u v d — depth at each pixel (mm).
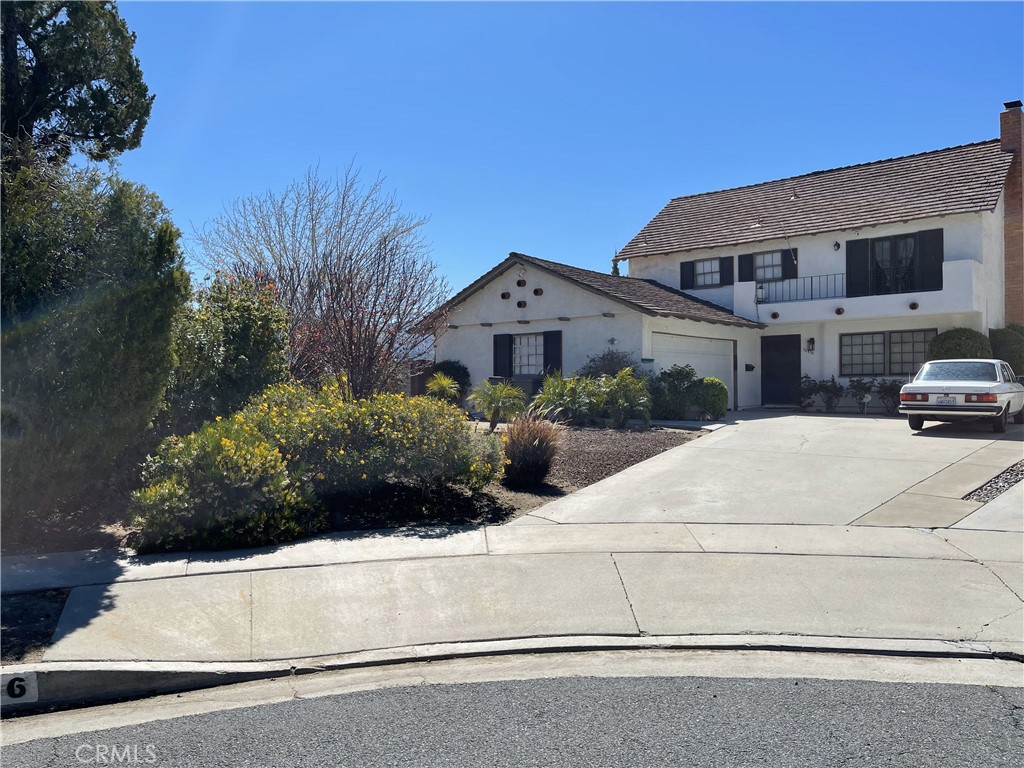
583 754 4012
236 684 5078
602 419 16438
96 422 7738
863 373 22969
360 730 4336
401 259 14867
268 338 11234
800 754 3988
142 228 8133
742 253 24453
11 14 13578
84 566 7070
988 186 20859
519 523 8695
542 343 21391
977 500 9414
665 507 9367
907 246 21766
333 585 6641
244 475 7777
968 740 4145
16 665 4926
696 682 4977
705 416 18250
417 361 17094
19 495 7477
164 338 8234
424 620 5969
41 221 7645
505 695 4797
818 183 25625
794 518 8820
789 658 5402
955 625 5816
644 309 18594
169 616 5914
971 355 19922
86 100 14781
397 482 9719
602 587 6641
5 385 7258
